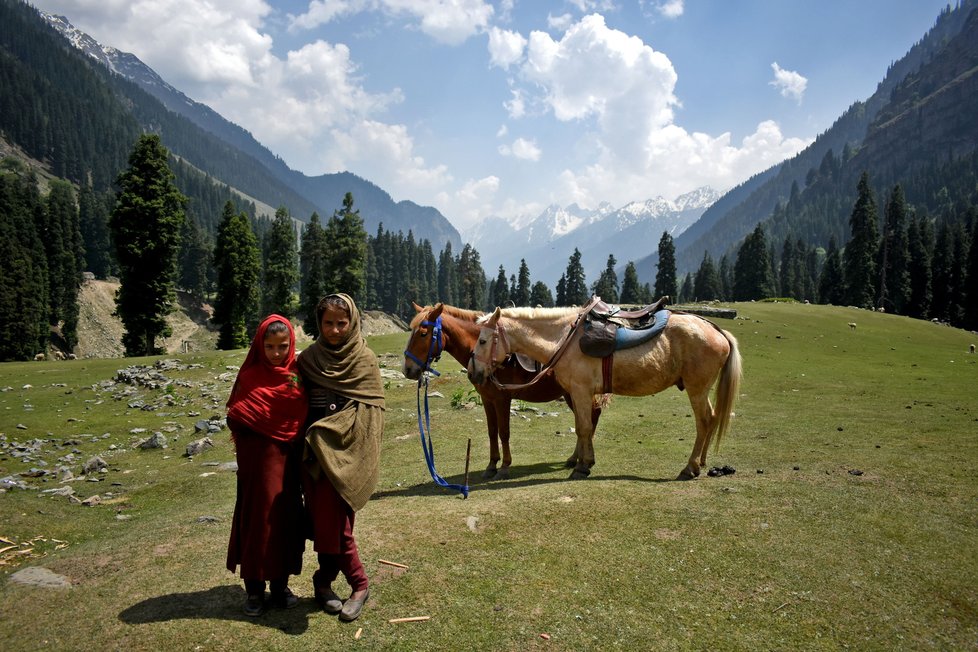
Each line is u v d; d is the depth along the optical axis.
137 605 4.20
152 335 37.66
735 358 7.42
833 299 75.88
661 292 85.50
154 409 16.23
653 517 5.65
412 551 5.05
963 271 68.75
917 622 3.93
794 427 10.89
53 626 3.94
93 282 99.06
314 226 66.62
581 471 7.61
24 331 56.75
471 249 120.38
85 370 22.97
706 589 4.39
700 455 7.43
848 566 4.62
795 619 4.00
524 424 12.33
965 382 17.34
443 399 14.88
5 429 14.34
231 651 3.64
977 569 4.52
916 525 5.29
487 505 6.14
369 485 3.99
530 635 3.86
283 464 3.93
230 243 46.00
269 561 3.86
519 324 7.85
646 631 3.89
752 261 78.75
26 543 6.85
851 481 6.70
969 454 7.86
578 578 4.57
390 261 138.50
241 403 3.86
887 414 11.92
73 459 12.08
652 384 7.52
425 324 7.72
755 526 5.36
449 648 3.73
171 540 5.64
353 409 3.99
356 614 4.03
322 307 4.00
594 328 7.50
